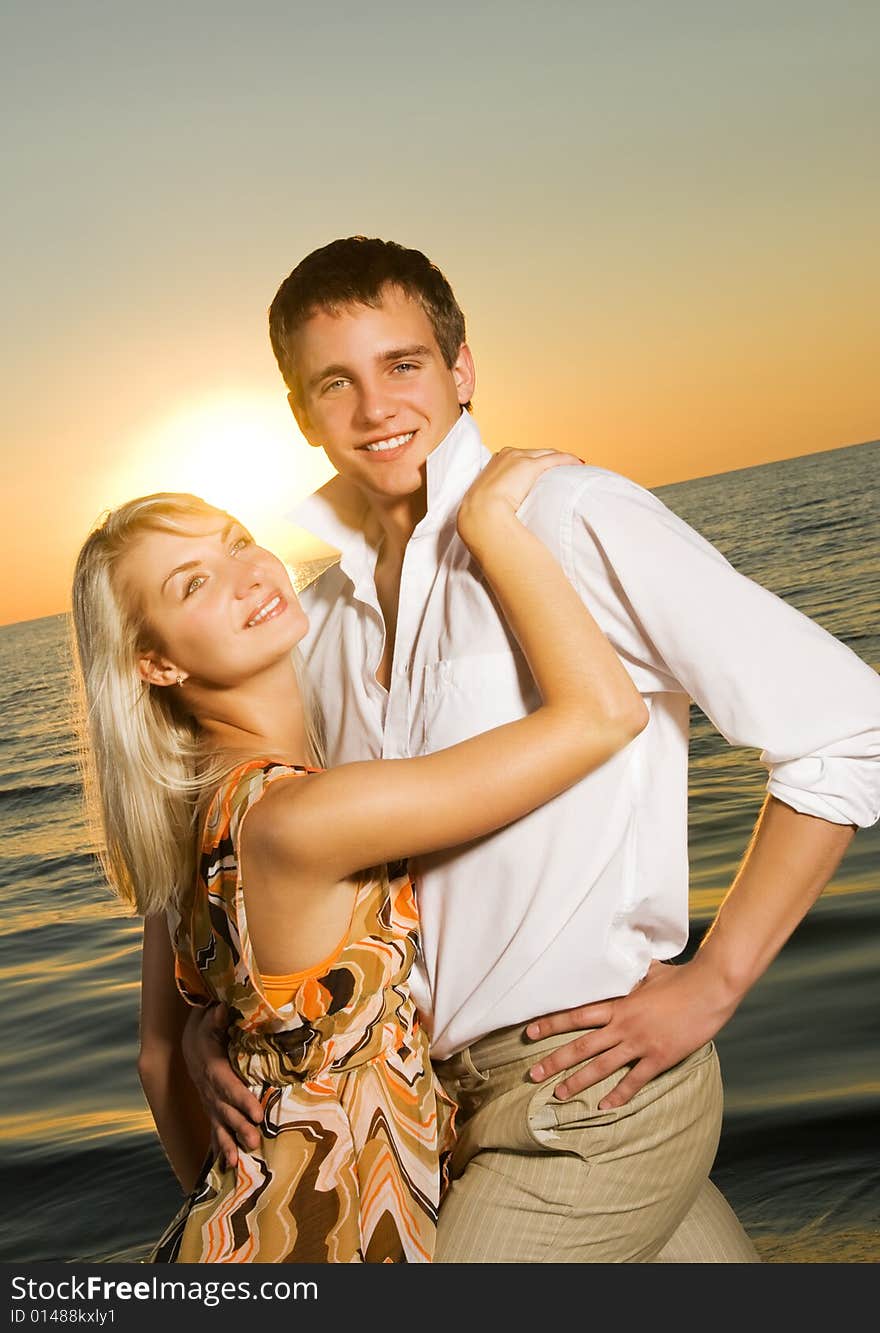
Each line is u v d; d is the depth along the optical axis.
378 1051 1.57
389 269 1.78
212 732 1.80
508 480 1.59
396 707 1.75
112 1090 4.70
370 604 1.90
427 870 1.65
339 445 1.82
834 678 1.50
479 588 1.64
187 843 1.75
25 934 7.97
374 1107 1.54
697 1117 1.63
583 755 1.46
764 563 20.22
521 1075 1.60
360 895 1.57
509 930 1.57
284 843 1.46
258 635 1.72
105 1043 5.28
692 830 6.89
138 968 6.52
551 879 1.56
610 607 1.58
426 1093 1.60
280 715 1.79
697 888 5.77
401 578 1.75
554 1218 1.57
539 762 1.45
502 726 1.50
